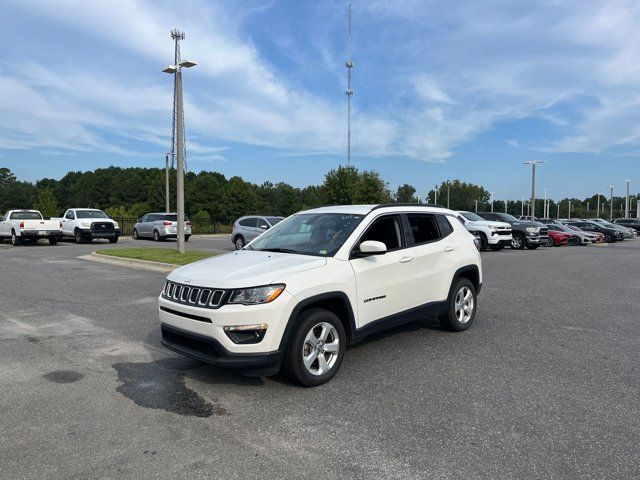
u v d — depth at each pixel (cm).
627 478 323
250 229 2080
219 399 455
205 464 338
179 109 1658
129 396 462
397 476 324
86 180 11238
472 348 623
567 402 449
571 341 659
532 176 5191
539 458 348
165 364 558
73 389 479
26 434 383
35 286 1102
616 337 682
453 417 416
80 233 2561
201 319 455
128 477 322
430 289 638
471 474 327
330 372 497
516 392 473
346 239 540
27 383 495
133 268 1441
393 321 579
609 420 411
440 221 689
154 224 2983
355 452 355
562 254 2216
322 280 487
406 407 437
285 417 415
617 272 1478
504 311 858
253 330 443
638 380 507
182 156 1688
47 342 648
